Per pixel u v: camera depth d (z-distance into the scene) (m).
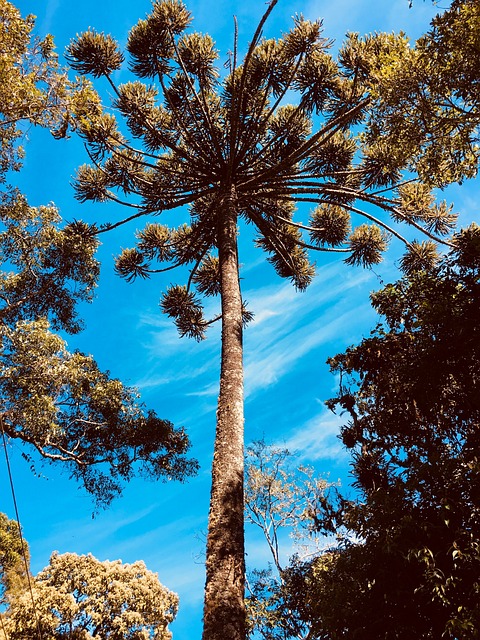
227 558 5.82
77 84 7.77
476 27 6.16
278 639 8.69
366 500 5.39
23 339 11.10
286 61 11.88
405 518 4.50
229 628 5.25
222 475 6.66
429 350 5.51
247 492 12.07
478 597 4.11
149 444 13.66
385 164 8.17
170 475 14.30
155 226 14.76
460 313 5.42
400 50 7.29
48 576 13.72
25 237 13.02
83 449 13.23
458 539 4.34
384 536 4.65
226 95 12.55
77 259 13.45
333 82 11.70
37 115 7.60
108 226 13.65
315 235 15.00
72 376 11.73
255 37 10.30
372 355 6.48
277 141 13.00
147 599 13.91
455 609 4.24
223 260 10.34
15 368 10.80
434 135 7.08
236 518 6.23
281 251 15.32
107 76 12.20
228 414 7.43
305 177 12.55
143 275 14.66
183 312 15.23
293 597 8.70
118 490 13.83
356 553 4.80
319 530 6.56
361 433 6.41
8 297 13.32
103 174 13.24
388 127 7.28
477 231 5.91
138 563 14.72
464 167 7.20
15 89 7.25
